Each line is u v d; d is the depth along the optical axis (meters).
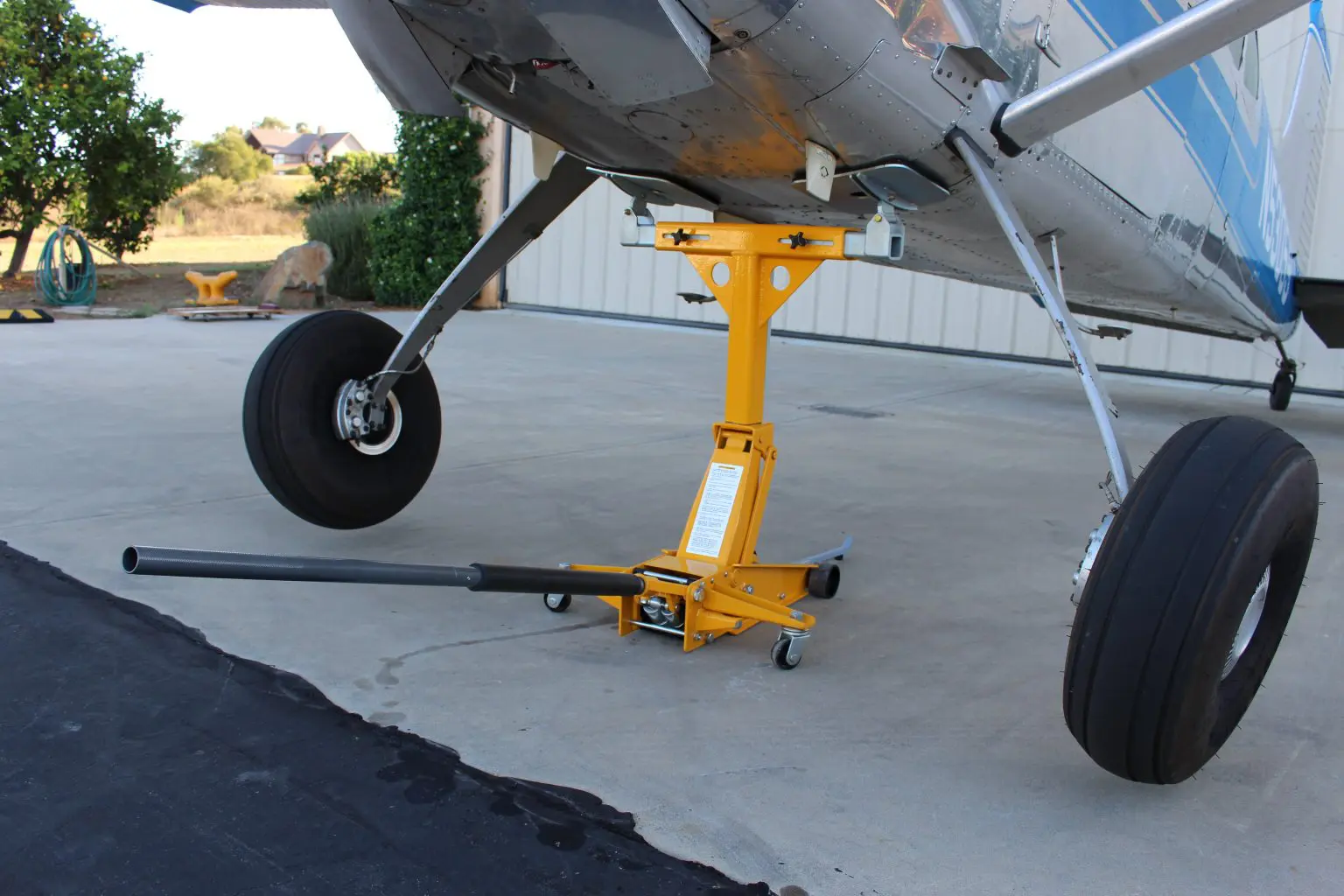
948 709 2.40
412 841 1.79
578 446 5.14
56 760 2.00
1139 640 1.80
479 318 11.37
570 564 2.88
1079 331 2.37
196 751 2.06
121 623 2.67
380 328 3.37
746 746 2.18
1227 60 3.65
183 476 4.23
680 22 1.99
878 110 2.32
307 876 1.68
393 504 3.43
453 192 11.91
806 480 4.65
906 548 3.69
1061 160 2.88
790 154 2.55
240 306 10.89
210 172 40.72
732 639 2.79
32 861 1.69
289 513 3.77
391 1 2.16
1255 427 1.96
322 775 1.99
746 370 2.83
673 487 4.36
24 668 2.39
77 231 11.48
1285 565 2.07
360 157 15.05
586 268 11.73
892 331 9.67
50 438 4.82
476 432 5.41
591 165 2.88
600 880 1.70
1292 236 5.78
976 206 2.87
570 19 1.98
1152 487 1.88
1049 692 2.51
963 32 2.32
